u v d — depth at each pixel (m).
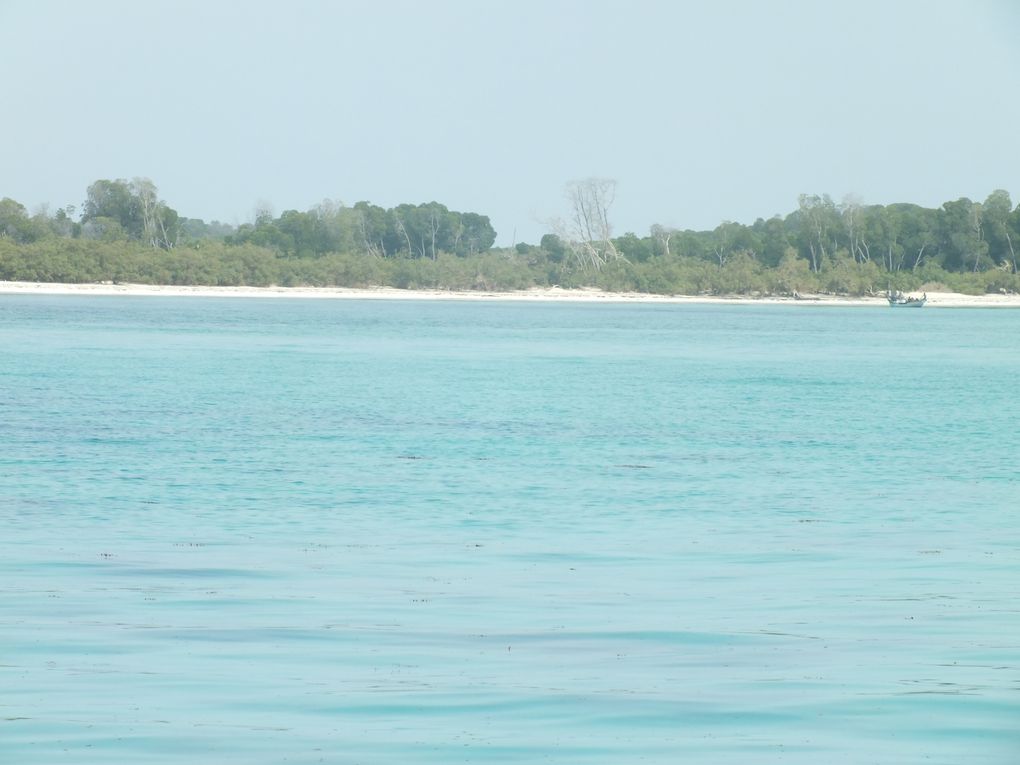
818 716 31.09
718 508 66.19
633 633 39.19
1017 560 52.44
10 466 77.31
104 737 29.14
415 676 34.19
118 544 54.00
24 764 27.45
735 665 35.53
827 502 68.44
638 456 87.56
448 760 27.89
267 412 113.25
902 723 30.61
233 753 28.23
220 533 57.06
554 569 49.81
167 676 33.88
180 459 81.81
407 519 61.56
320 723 30.31
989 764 28.02
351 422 106.38
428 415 113.50
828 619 41.22
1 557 50.69
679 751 28.67
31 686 32.88
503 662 35.72
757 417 116.06
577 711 31.36
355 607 42.59
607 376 163.62
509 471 79.25
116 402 118.06
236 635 38.44
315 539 55.97
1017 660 36.25
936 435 102.75
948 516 64.25
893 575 49.16
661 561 51.75
